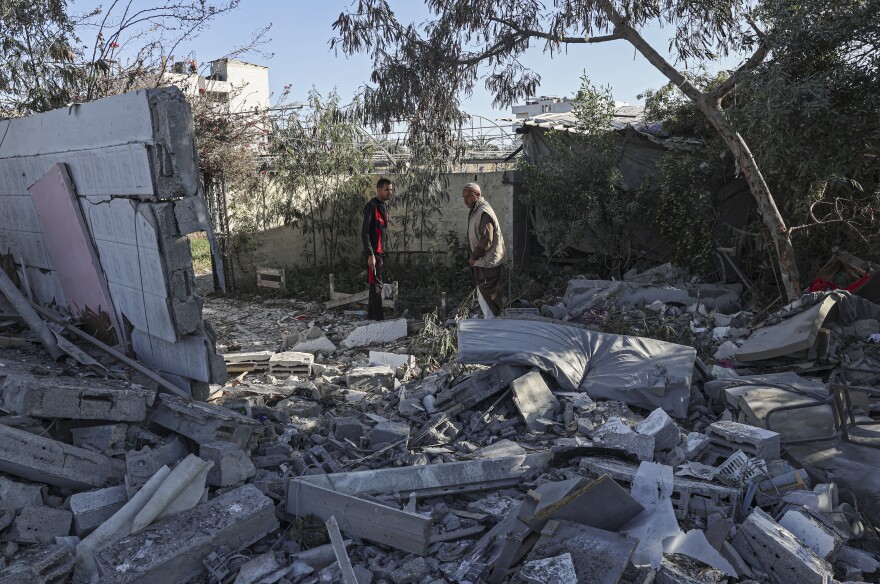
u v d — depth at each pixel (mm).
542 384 5523
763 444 4277
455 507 4121
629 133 11758
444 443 5004
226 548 3428
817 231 8586
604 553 3002
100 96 8727
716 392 5570
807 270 8719
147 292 4758
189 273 4594
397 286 10195
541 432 5094
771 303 8305
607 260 11547
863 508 3975
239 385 6328
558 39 8695
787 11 7035
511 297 10273
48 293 6418
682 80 7973
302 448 4922
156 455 4012
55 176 5426
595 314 8391
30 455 3564
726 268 9789
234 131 12086
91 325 5719
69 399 3885
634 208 10805
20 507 3490
